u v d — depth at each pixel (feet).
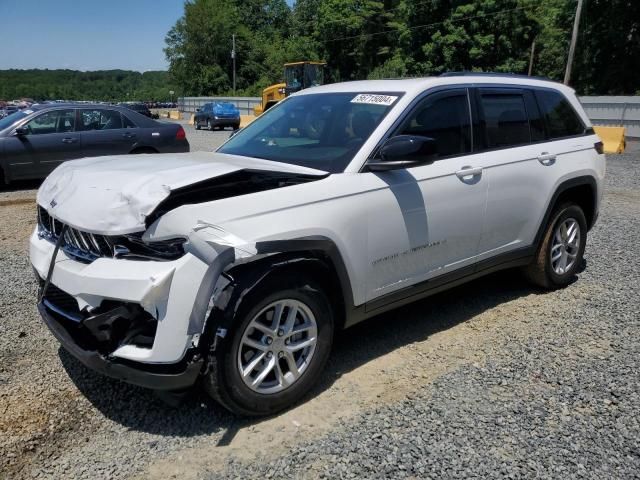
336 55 181.16
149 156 12.57
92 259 9.25
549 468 8.36
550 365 11.57
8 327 13.06
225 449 8.77
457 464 8.41
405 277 11.62
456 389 10.58
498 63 123.24
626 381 10.91
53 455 8.57
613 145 53.11
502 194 13.38
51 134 31.42
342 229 10.09
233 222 8.82
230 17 216.54
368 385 10.75
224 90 214.48
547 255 15.35
